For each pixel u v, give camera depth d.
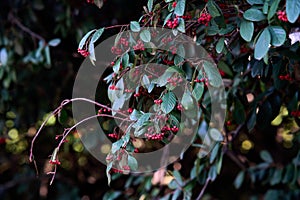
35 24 2.27
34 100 2.45
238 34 1.61
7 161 2.82
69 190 2.83
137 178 2.39
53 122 2.27
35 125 2.55
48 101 2.43
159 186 2.41
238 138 2.77
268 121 1.74
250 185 2.96
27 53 2.30
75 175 2.85
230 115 1.93
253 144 2.86
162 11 1.48
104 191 2.85
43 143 2.61
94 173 2.85
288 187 2.64
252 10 1.36
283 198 2.60
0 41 2.27
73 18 2.14
